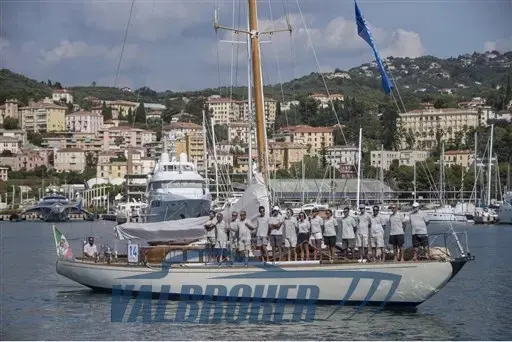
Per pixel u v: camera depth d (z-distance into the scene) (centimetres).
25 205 16388
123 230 2808
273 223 2625
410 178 13825
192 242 2909
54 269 4256
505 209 9994
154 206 4894
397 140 18288
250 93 3177
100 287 2906
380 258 2619
